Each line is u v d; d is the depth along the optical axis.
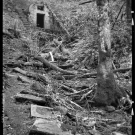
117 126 4.05
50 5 15.45
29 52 8.55
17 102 4.26
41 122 3.42
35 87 5.12
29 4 14.74
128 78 6.65
